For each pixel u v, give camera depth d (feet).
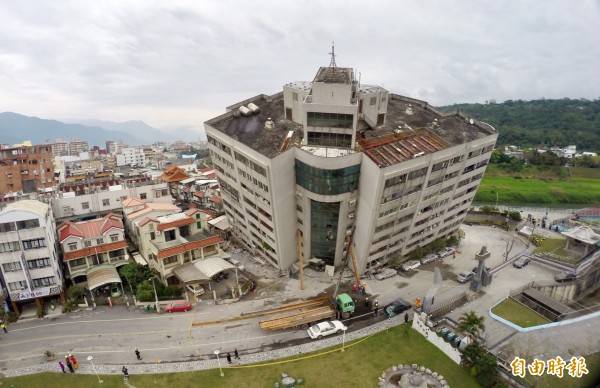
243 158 258.37
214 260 266.77
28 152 424.46
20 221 216.95
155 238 269.23
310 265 282.15
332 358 185.88
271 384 170.50
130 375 178.29
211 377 175.63
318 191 239.09
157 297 238.27
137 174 488.02
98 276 249.14
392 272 271.90
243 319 222.07
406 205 253.85
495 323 206.18
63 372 180.65
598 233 302.66
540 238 338.54
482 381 165.37
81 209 315.99
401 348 191.31
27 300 229.45
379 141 252.83
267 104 327.26
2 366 186.80
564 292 246.47
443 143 259.39
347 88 238.07
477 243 336.49
